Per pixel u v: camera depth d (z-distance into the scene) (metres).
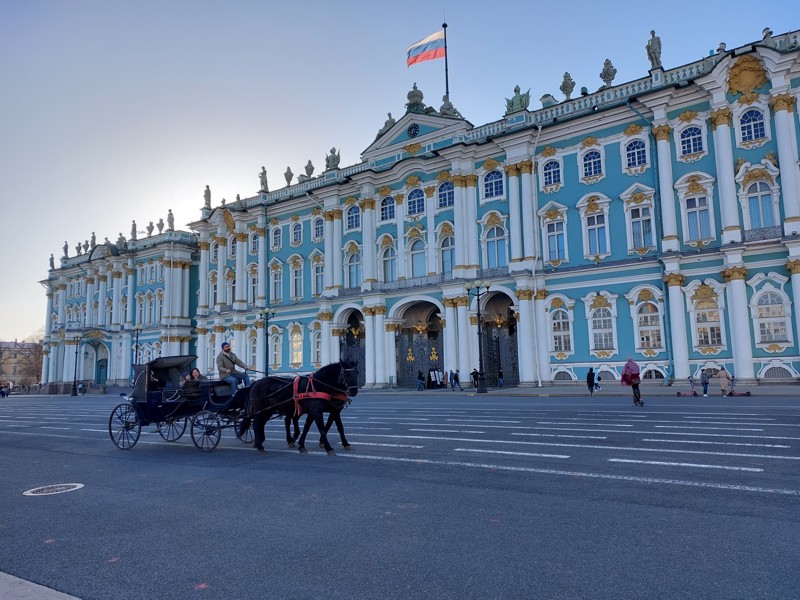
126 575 5.71
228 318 56.81
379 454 12.17
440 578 5.32
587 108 36.59
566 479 9.13
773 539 6.11
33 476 11.30
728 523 6.68
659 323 32.97
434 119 43.41
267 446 14.23
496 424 17.09
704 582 5.06
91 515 8.09
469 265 40.25
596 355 34.72
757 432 13.63
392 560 5.82
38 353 126.56
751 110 30.91
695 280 31.86
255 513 7.80
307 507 8.00
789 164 29.38
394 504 7.97
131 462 12.55
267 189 56.50
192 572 5.72
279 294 53.06
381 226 45.72
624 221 34.59
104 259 75.31
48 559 6.27
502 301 42.47
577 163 36.53
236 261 56.25
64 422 23.94
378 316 44.19
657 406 21.75
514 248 38.16
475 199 40.75
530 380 36.44
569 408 22.00
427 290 42.31
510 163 38.62
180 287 66.56
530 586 5.07
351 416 21.58
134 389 14.99
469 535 6.52
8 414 30.56
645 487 8.47
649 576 5.22
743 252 30.31
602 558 5.68
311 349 49.84
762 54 30.11
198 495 9.03
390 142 46.22
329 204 48.97
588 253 35.69
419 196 43.91
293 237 52.78
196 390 14.29
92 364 76.81
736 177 30.88
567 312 35.97
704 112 32.34
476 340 39.91
